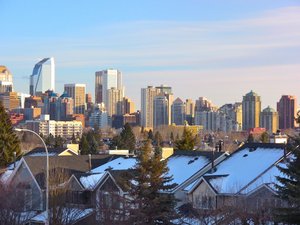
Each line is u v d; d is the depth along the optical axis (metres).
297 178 31.05
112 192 43.50
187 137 77.50
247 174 45.84
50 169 53.97
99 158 63.16
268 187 40.41
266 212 36.84
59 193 44.38
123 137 111.00
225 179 45.91
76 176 52.94
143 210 39.59
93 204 48.09
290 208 30.78
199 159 53.31
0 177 56.56
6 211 44.66
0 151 78.81
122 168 56.59
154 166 40.28
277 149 48.41
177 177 50.97
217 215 39.44
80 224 46.19
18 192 49.91
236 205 38.41
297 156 31.41
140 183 40.12
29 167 55.62
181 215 41.41
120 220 40.62
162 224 40.00
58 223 43.12
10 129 80.62
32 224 49.56
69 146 99.69
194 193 46.78
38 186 53.53
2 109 81.94
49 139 144.62
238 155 51.06
